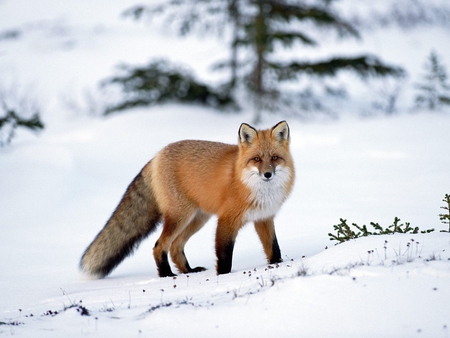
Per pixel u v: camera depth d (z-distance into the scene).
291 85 37.44
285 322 5.28
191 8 31.94
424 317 5.11
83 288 8.85
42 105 38.53
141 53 51.72
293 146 22.59
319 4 30.55
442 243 6.91
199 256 11.08
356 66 28.67
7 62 49.88
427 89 29.83
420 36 46.19
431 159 17.44
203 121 28.52
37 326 5.87
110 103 36.62
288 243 10.51
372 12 50.97
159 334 5.36
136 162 21.25
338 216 12.30
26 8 68.38
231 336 5.19
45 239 12.59
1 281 9.56
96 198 16.45
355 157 19.34
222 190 9.25
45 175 16.81
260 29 28.69
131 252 10.36
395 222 8.32
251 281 6.87
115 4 70.94
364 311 5.26
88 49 53.94
